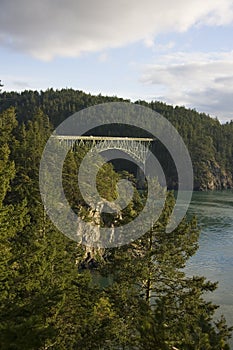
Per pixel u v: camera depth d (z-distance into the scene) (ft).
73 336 50.55
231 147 558.97
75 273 62.18
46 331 29.19
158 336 27.14
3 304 37.76
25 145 150.20
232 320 96.17
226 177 513.04
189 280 56.13
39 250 52.90
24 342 27.07
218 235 192.44
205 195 388.98
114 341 52.90
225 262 147.74
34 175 132.57
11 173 54.60
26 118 500.33
